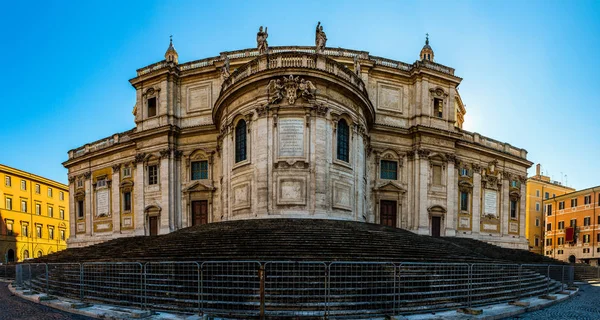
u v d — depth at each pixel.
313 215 22.48
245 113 24.92
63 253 28.28
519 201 41.94
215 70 33.84
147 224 34.06
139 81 35.50
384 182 32.91
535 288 17.02
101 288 13.89
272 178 23.03
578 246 54.94
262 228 18.41
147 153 34.59
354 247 15.77
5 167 52.84
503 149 41.25
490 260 18.91
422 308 11.35
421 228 32.69
